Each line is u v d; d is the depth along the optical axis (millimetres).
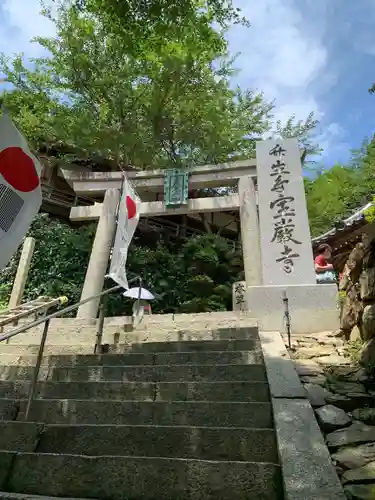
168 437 3070
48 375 4742
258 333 6031
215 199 10375
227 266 15305
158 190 11375
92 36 14000
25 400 3904
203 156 16000
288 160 9508
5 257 3195
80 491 2648
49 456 2812
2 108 3449
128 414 3566
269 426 3299
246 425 3334
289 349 5684
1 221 3232
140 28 6703
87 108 15070
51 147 17000
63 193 18250
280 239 8688
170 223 19141
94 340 7059
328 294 7371
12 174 3352
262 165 9633
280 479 2459
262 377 4180
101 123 14062
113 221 10719
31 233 13734
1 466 2818
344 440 3027
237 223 21234
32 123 14297
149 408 3557
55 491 2682
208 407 3465
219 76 15414
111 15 6672
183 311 13258
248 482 2488
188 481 2557
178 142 15695
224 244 16281
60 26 14195
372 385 4023
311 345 5934
